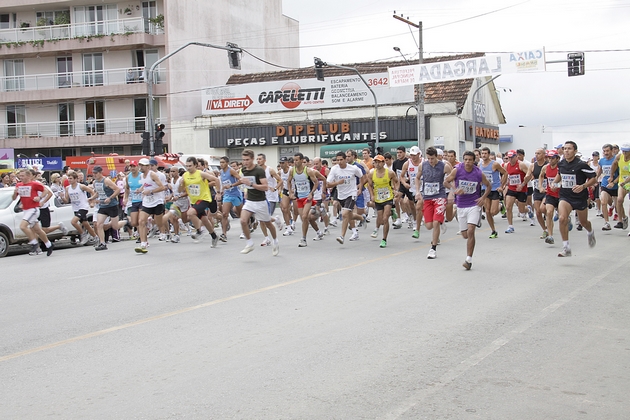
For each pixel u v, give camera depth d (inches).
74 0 1652.3
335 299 318.7
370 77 1473.9
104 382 201.9
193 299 327.0
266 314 288.8
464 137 1470.2
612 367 212.2
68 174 634.8
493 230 576.1
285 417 170.6
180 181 618.2
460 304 303.7
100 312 303.9
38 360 228.2
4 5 1681.8
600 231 620.7
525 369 209.8
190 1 1701.5
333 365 213.8
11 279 422.0
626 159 583.2
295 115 1541.6
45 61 1718.8
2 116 1738.4
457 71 1079.6
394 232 650.8
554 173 498.9
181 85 1672.0
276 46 2096.5
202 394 188.7
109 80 1672.0
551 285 349.4
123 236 756.6
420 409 175.6
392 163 689.6
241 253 490.0
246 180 462.3
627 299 313.4
